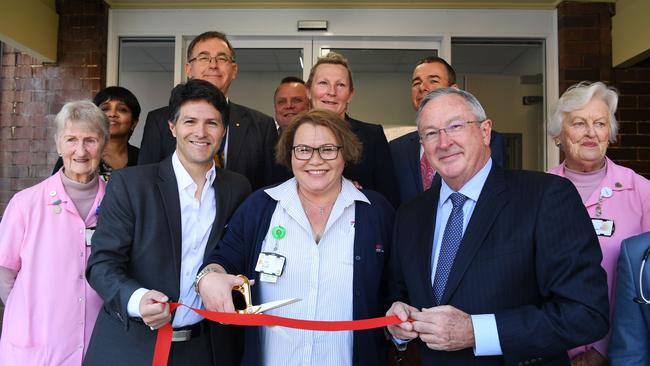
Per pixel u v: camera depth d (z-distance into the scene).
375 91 4.42
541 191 1.36
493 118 4.07
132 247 1.64
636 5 3.48
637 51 3.47
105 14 3.97
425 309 1.31
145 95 4.20
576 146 1.95
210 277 1.52
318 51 4.07
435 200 1.59
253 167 2.37
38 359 1.81
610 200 1.94
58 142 1.97
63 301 1.86
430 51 4.12
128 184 1.67
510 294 1.32
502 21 3.96
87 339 1.89
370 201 1.74
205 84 1.72
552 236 1.30
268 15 4.00
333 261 1.62
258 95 4.55
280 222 1.67
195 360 1.64
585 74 3.80
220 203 1.79
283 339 1.58
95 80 3.89
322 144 1.63
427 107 1.47
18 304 1.83
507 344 1.25
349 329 1.41
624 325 1.53
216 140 1.73
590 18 3.81
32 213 1.90
